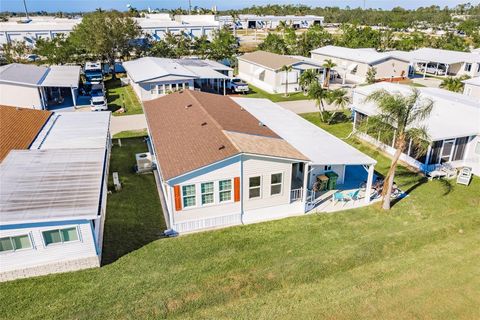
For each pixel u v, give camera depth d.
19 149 22.02
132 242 17.89
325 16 157.75
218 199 19.16
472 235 18.69
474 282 15.47
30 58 65.00
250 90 50.34
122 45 58.50
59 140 23.89
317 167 23.28
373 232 18.80
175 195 18.22
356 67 55.53
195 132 22.36
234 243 17.86
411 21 137.50
